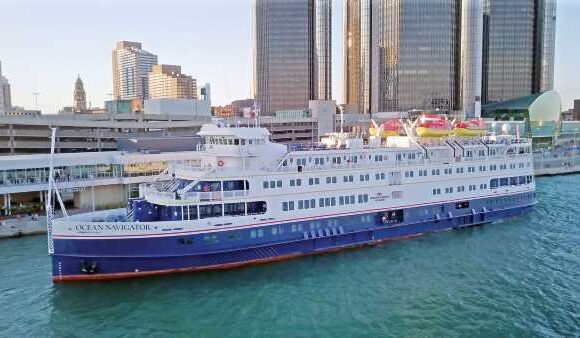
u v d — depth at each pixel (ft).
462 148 219.20
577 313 126.62
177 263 154.51
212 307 132.98
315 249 178.09
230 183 163.02
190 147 308.19
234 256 162.09
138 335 117.39
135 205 160.97
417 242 196.24
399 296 140.05
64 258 146.51
